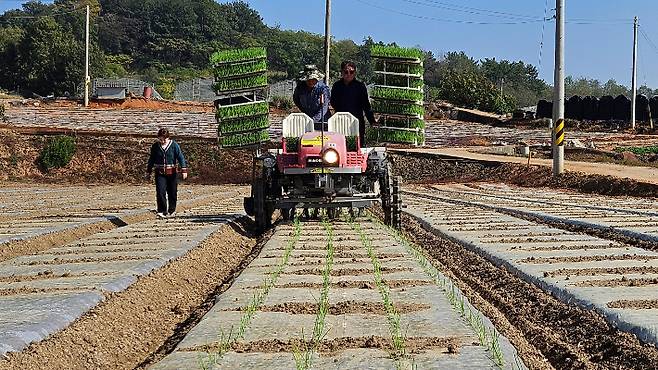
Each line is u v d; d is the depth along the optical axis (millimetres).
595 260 8742
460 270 9133
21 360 4891
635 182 22812
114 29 109875
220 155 35844
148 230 12883
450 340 5273
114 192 27609
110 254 9867
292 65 100312
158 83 91812
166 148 15500
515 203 18750
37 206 19594
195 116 50969
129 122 45938
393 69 13836
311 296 6898
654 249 10055
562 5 24641
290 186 13469
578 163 32562
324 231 12578
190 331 5688
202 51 109938
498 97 77875
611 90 124562
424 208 17578
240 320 5961
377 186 13594
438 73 114875
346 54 107062
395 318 5891
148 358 5527
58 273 8375
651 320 5582
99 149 36188
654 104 58281
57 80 81875
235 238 13023
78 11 110188
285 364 4750
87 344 5641
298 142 12828
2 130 36562
